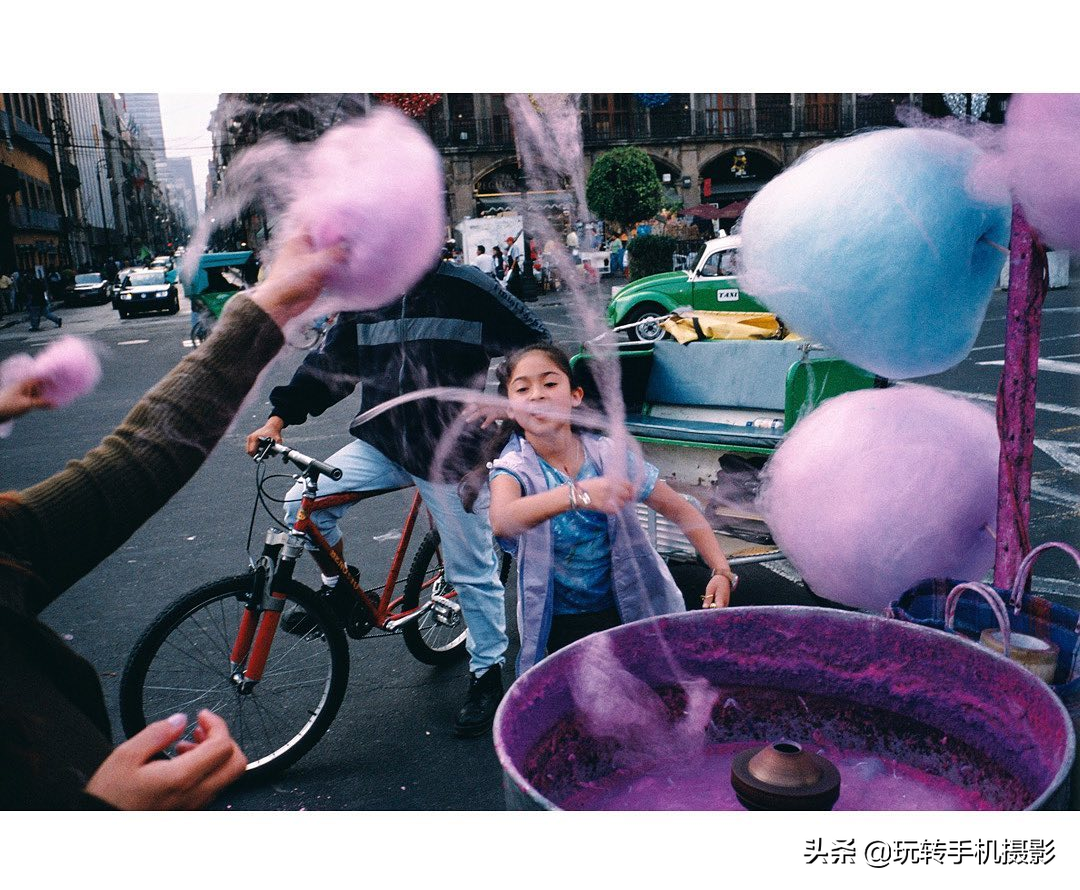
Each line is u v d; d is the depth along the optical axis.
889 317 1.54
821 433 1.76
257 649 2.73
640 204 25.61
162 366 13.30
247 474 6.65
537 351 2.02
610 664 1.29
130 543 5.20
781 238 1.54
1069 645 1.67
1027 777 1.11
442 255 2.57
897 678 1.26
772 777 1.13
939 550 1.74
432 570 3.39
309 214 0.98
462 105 28.62
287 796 2.66
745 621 1.34
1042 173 1.41
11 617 0.82
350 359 2.76
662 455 3.94
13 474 7.44
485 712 2.94
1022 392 1.73
